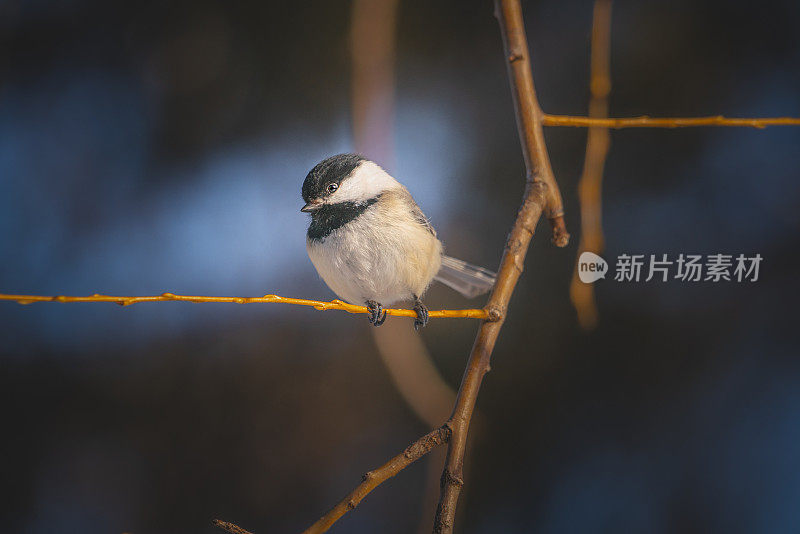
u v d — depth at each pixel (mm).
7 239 8055
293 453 7465
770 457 7148
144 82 8289
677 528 7070
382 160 5164
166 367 7805
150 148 8242
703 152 7660
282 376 7707
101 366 7781
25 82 8461
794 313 7371
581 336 7512
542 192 3455
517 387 7465
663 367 7461
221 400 7691
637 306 7551
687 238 7512
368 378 7676
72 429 7566
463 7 7793
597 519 7062
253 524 7230
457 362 7258
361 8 4883
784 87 7555
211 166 8133
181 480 7414
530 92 3596
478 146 7535
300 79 7984
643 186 7652
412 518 7152
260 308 7871
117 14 8383
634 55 7746
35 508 7234
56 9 8406
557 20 7777
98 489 7316
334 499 7289
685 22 7727
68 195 8211
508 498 7230
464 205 7410
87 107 8383
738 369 7410
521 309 7570
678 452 7324
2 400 7594
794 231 7395
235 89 8148
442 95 7648
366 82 4898
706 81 7652
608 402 7453
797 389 7273
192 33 8273
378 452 7426
